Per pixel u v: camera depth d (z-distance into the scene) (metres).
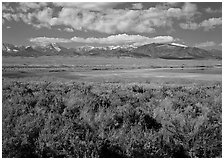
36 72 33.78
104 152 6.21
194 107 9.20
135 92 12.01
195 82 21.59
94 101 8.95
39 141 6.11
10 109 7.39
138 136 6.64
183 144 6.59
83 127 6.92
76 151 6.02
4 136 6.11
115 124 7.22
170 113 8.27
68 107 8.09
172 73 37.38
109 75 31.91
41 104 8.34
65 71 40.34
